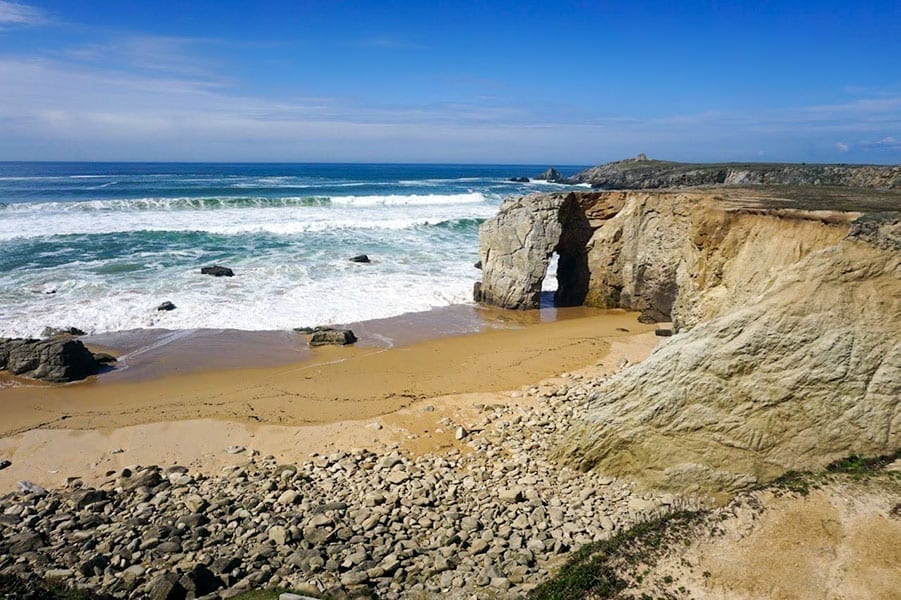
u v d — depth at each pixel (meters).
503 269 27.41
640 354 20.53
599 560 8.68
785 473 10.03
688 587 7.74
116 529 10.85
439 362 20.06
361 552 9.95
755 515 8.77
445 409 16.33
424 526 10.81
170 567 9.69
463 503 11.61
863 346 9.88
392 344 22.14
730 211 17.27
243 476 12.96
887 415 9.61
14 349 18.84
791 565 7.73
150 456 13.90
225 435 14.91
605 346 21.47
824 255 10.71
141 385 18.08
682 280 20.53
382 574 9.38
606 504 11.11
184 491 12.30
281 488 12.33
